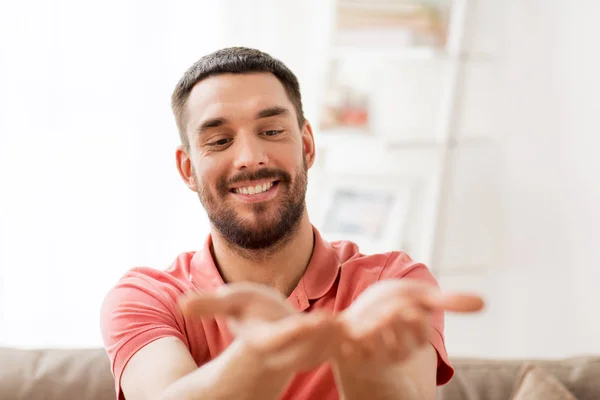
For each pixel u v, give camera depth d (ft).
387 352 2.46
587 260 9.25
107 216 9.37
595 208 9.11
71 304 9.36
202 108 4.29
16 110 9.00
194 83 4.40
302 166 4.38
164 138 9.33
